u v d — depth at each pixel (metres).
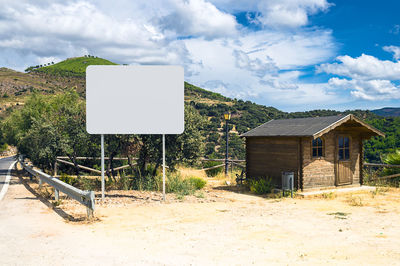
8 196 11.95
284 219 8.48
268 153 14.10
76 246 5.95
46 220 8.09
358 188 13.84
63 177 16.34
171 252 5.65
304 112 66.00
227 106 77.56
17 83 158.50
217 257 5.36
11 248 5.77
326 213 9.24
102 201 10.76
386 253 5.47
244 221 8.27
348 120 12.97
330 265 4.89
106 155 17.91
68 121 16.03
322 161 13.25
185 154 14.68
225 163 20.42
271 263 5.04
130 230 7.32
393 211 9.41
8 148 61.88
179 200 11.41
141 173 15.24
